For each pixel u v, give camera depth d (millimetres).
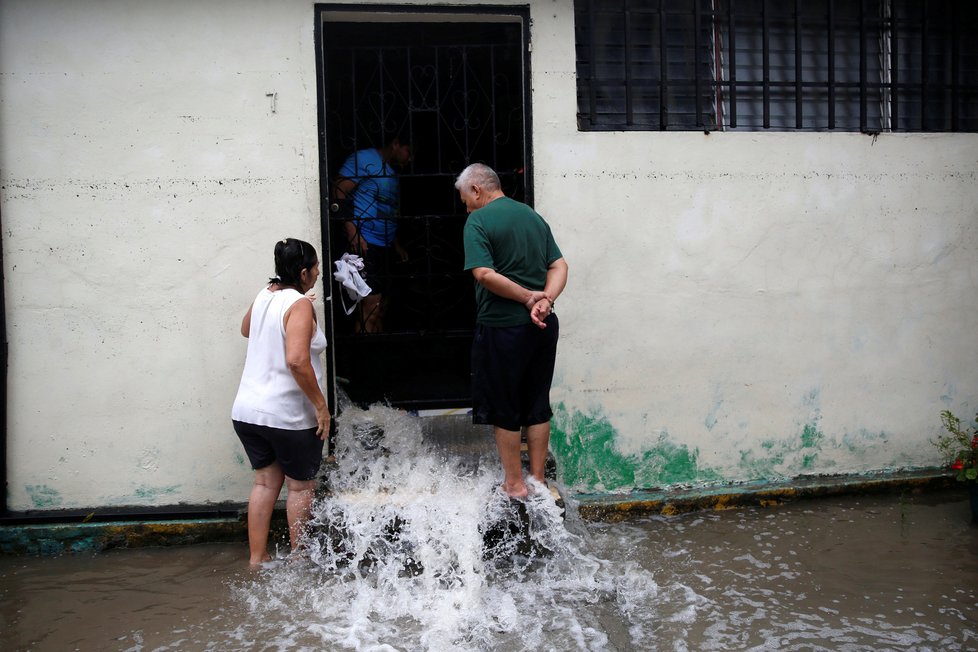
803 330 4766
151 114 4199
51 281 4219
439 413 4898
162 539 4266
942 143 4816
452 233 4941
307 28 4238
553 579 3805
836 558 3961
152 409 4324
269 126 4258
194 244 4270
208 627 3418
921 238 4840
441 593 3660
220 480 4387
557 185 4465
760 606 3506
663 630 3332
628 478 4672
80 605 3621
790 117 4812
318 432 3900
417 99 4746
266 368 3867
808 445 4832
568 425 4586
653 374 4641
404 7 4289
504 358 3748
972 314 4934
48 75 4133
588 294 4543
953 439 4691
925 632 3275
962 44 4934
